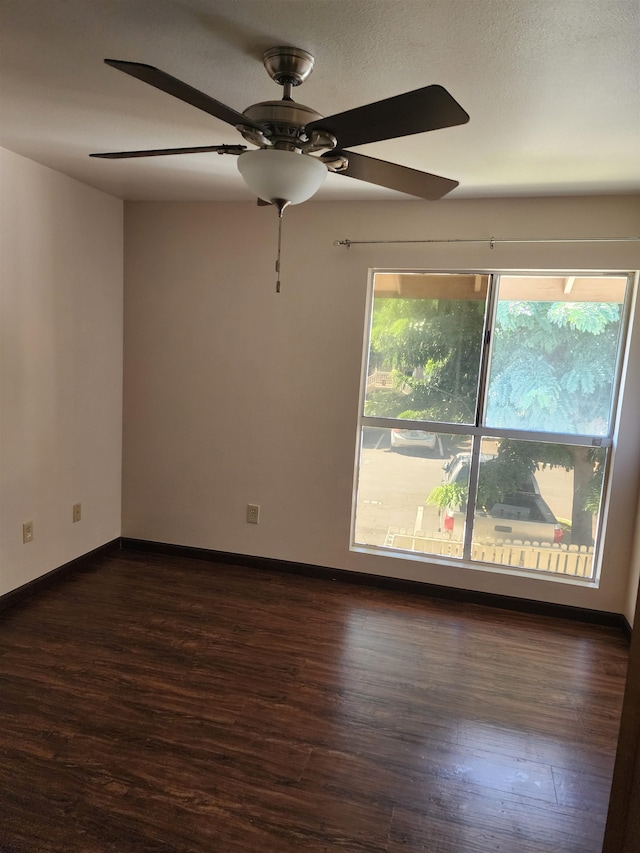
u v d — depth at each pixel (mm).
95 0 1268
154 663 2338
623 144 1986
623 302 2777
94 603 2852
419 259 2912
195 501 3453
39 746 1831
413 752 1898
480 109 1737
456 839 1570
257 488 3332
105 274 3227
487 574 3031
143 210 3281
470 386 3023
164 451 3465
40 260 2738
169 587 3084
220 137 2160
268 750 1869
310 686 2234
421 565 3125
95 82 1698
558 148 2047
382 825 1603
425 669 2402
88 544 3320
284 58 1457
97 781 1698
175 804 1631
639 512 2697
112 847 1485
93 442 3275
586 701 2230
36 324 2754
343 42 1395
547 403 2936
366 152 2139
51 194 2756
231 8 1271
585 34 1305
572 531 2973
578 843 1576
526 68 1479
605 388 2850
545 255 2742
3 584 2705
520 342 2936
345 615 2855
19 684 2152
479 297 2953
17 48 1503
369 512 3264
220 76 1628
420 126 1267
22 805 1599
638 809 1021
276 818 1604
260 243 3125
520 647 2623
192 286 3270
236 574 3305
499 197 2756
